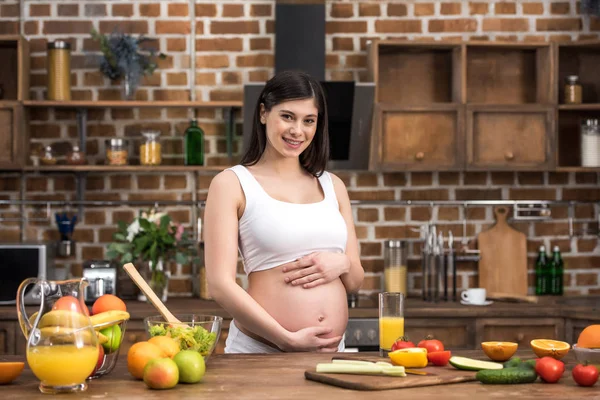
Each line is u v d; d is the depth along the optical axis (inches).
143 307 147.0
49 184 167.0
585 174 170.9
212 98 168.4
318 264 88.7
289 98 88.6
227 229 87.0
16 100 161.5
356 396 59.9
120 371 71.2
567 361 75.9
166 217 153.6
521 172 170.4
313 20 158.6
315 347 84.7
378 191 169.8
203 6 168.2
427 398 59.3
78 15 166.6
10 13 166.2
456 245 170.1
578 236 170.6
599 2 164.6
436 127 158.2
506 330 146.8
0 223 166.4
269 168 93.0
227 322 144.8
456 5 169.8
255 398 59.6
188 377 64.4
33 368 61.3
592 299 159.8
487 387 63.5
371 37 169.0
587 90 169.5
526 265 168.9
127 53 157.5
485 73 170.1
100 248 167.0
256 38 168.4
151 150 158.4
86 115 165.9
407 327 145.9
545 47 162.4
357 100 154.9
